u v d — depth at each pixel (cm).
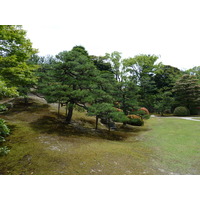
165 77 2967
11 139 611
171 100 2358
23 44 632
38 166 414
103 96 907
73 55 868
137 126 1336
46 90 835
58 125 884
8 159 454
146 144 734
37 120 927
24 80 665
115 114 816
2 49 594
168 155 573
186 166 471
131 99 1248
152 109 2741
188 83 2214
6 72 534
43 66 1014
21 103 1347
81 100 844
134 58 2756
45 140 620
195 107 2372
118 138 854
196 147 683
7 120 869
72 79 851
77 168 409
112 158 492
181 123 1399
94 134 856
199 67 3111
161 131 1077
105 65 2195
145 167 448
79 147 576
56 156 471
